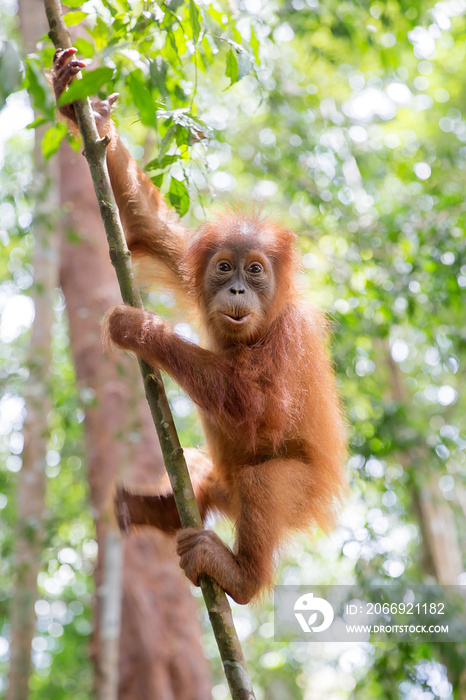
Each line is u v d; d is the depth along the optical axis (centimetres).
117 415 952
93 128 371
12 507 1184
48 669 1514
